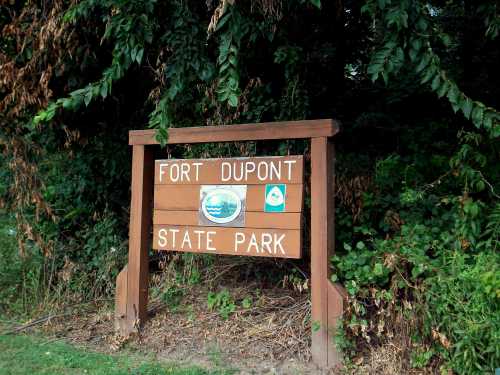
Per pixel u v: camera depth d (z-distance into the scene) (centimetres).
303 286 468
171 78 474
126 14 423
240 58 469
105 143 676
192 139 473
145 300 505
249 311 504
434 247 432
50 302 595
